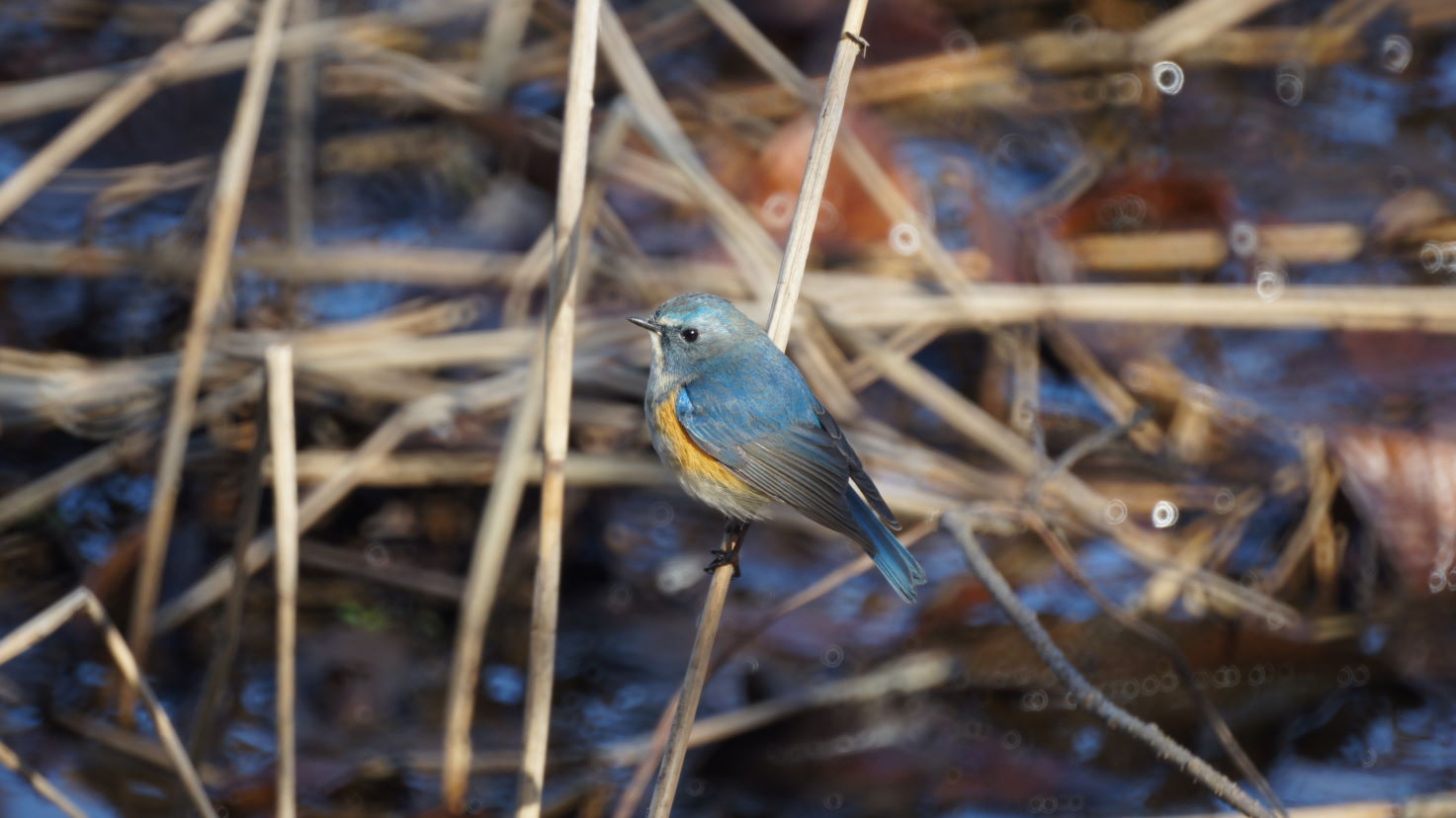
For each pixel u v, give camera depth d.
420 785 9.80
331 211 14.41
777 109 15.32
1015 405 13.09
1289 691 10.70
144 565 10.17
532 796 7.96
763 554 12.38
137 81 11.62
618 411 12.59
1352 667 10.88
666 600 11.82
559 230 7.89
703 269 13.18
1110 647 10.94
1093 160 15.29
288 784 8.52
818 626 11.38
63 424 11.90
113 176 14.25
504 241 14.09
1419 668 10.83
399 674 10.91
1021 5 16.78
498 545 9.74
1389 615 11.27
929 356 13.91
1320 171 15.21
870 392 13.50
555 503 7.90
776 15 16.27
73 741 10.01
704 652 7.75
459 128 14.84
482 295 13.42
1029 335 13.30
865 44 8.26
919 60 16.02
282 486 8.46
